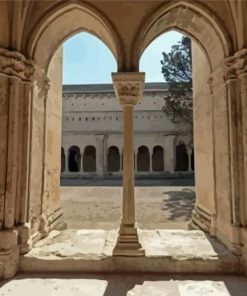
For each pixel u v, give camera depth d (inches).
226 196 189.6
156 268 169.5
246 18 172.9
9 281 156.7
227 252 176.4
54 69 253.3
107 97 1147.3
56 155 257.9
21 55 177.0
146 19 185.6
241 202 174.9
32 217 194.5
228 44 182.7
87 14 195.3
